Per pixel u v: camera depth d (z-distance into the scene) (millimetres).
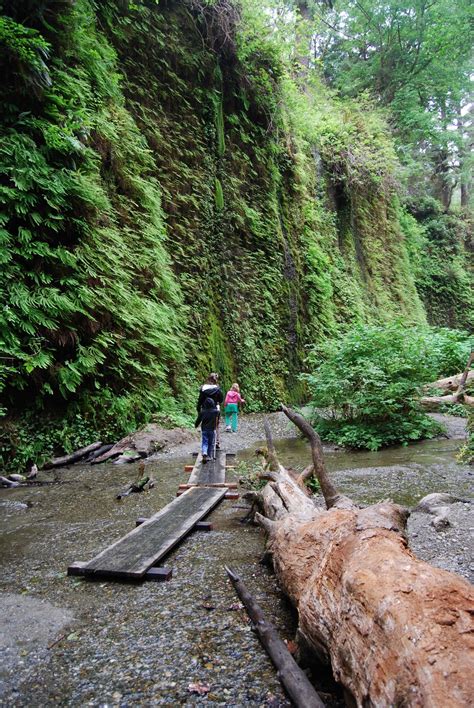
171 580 3459
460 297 38250
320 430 11312
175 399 12336
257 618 2691
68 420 9117
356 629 1766
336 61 35375
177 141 15734
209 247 16625
